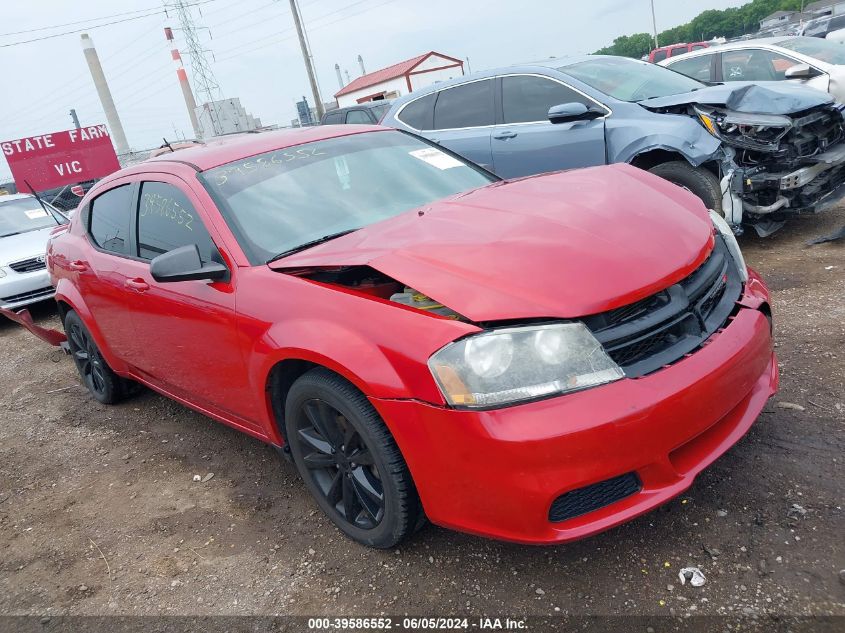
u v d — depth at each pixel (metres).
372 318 2.12
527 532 1.89
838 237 5.06
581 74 5.67
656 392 1.89
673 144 4.81
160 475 3.42
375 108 12.10
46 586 2.66
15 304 7.49
